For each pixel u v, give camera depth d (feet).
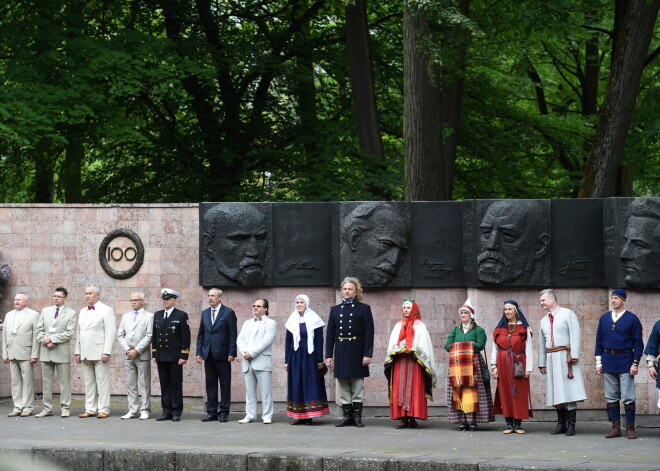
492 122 88.89
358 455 35.22
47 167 83.10
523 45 79.77
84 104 70.33
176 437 41.73
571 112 99.30
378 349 49.98
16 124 67.46
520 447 38.06
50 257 57.21
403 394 44.62
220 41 80.48
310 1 86.38
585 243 48.93
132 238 56.13
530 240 48.65
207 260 51.85
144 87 71.20
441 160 62.69
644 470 31.17
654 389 46.80
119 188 83.35
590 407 48.44
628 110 63.26
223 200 80.38
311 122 81.35
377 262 49.67
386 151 87.71
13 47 71.72
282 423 46.98
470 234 49.37
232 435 42.32
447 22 57.06
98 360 49.55
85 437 41.88
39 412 51.93
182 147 81.25
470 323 44.73
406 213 50.37
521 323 43.73
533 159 91.09
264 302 47.50
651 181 90.07
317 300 51.65
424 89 61.62
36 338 50.14
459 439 40.81
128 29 74.13
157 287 56.08
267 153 79.46
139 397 54.49
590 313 48.93
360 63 71.87
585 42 90.12
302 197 74.84
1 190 86.94
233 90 82.58
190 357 54.90
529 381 43.88
